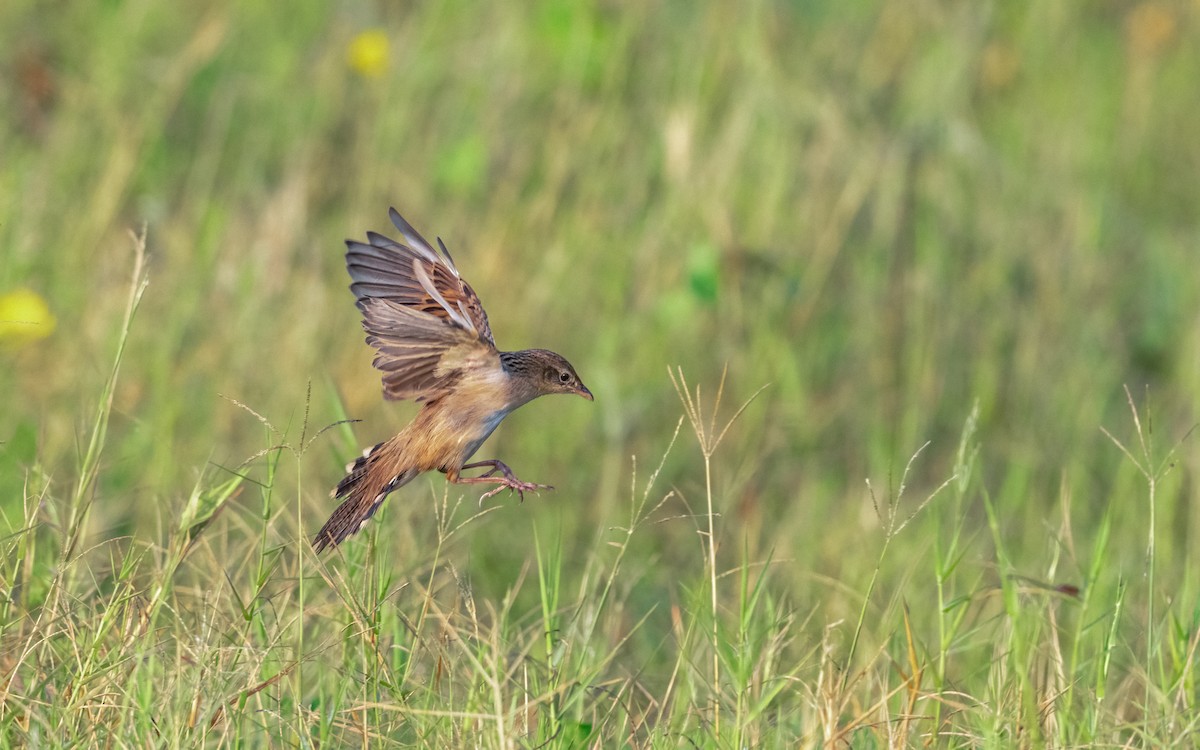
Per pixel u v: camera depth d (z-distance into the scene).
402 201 21.33
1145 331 22.17
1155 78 27.11
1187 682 11.97
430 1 24.00
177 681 10.73
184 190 21.22
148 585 12.00
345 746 11.37
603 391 19.05
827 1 25.27
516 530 17.12
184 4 23.39
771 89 22.78
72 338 17.98
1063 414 20.17
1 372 17.00
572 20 22.88
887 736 11.61
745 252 20.72
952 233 22.41
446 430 11.84
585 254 20.86
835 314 21.22
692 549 17.09
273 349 18.66
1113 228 23.64
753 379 19.78
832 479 19.03
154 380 17.55
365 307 11.69
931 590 16.11
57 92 21.84
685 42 23.25
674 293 20.22
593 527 17.64
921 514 18.09
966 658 14.66
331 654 12.11
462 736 10.75
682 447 18.86
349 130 22.20
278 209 20.42
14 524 13.55
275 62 22.70
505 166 22.14
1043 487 18.98
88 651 11.08
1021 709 11.29
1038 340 21.05
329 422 17.78
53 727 10.45
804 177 22.42
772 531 17.75
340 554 12.21
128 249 19.81
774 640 12.30
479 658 11.86
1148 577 13.78
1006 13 26.78
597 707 12.48
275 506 14.50
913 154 22.81
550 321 20.25
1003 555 12.33
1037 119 25.41
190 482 15.95
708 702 12.24
